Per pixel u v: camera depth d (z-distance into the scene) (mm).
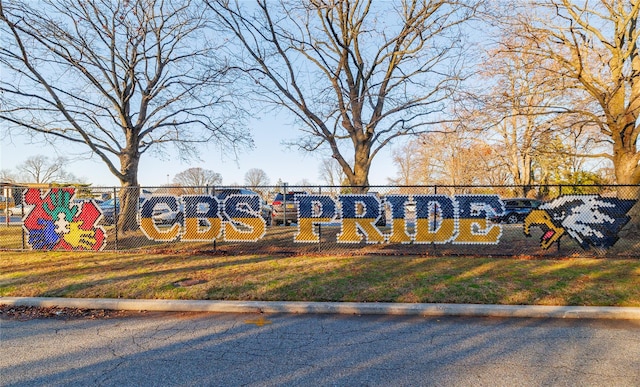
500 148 25844
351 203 9523
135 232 12219
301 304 5367
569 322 4852
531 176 34406
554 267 7336
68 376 3350
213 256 8789
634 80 11586
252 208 9828
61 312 5340
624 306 5188
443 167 47656
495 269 7199
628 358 3725
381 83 12633
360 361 3670
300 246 9875
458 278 6566
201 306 5402
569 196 8836
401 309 5223
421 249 9336
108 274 7086
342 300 5562
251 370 3467
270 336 4375
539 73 13086
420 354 3838
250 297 5707
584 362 3637
